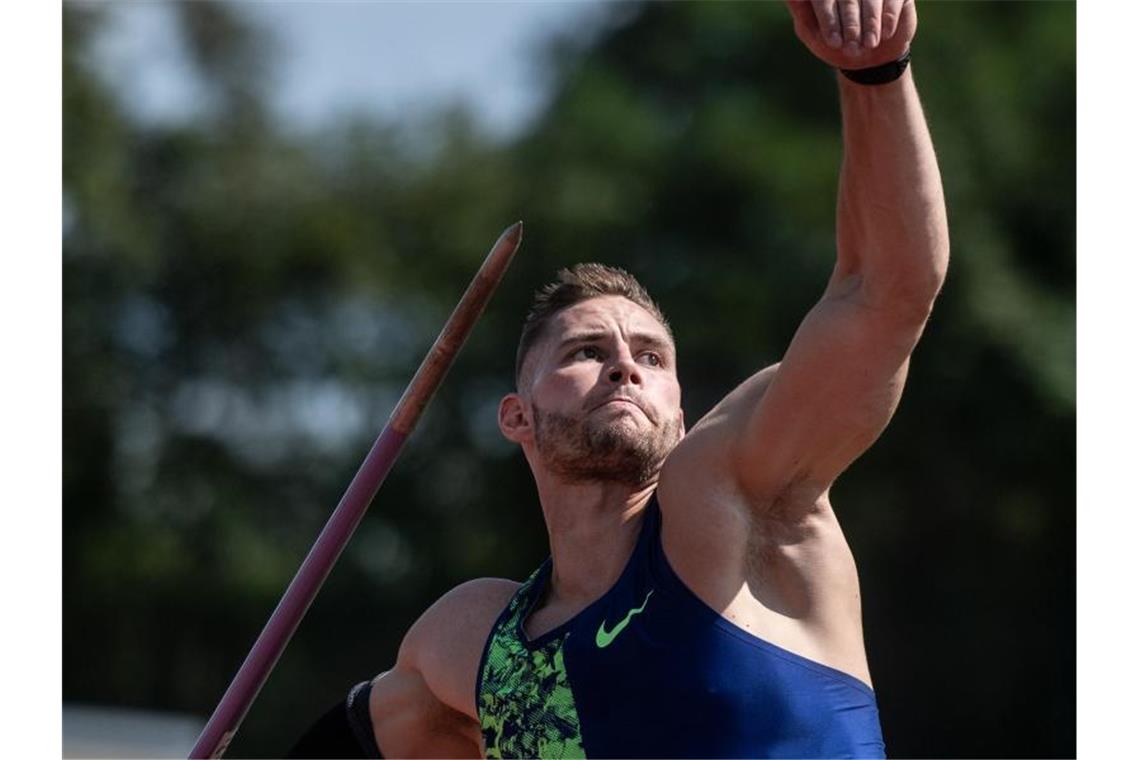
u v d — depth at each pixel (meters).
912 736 60.44
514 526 66.75
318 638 67.00
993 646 61.06
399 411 13.64
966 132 59.41
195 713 68.75
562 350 13.25
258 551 69.69
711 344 59.72
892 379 11.77
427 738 14.52
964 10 61.78
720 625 11.98
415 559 67.50
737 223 61.97
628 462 12.92
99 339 70.06
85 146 69.69
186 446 70.69
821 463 12.18
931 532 60.62
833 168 60.53
